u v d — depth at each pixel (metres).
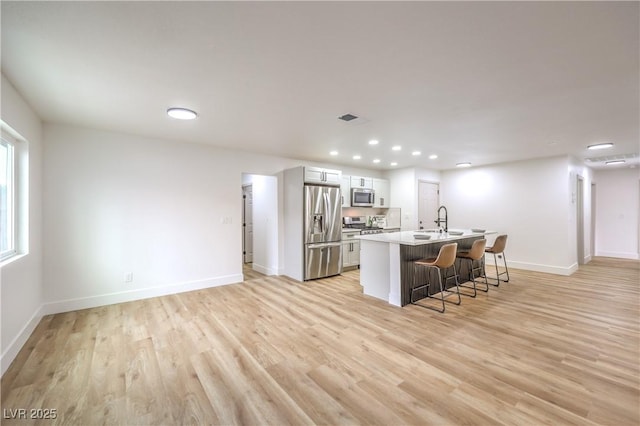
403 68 2.11
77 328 2.97
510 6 1.46
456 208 7.02
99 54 1.90
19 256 2.61
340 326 3.04
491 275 5.33
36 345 2.60
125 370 2.21
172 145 4.22
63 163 3.43
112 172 3.76
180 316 3.32
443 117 3.16
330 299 3.97
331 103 2.77
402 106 2.84
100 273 3.68
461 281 4.82
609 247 7.29
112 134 3.75
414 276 3.93
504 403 1.83
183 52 1.89
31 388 1.99
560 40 1.75
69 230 3.47
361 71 2.15
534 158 5.62
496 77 2.24
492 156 5.44
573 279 4.99
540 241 5.60
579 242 6.21
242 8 1.46
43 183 3.31
